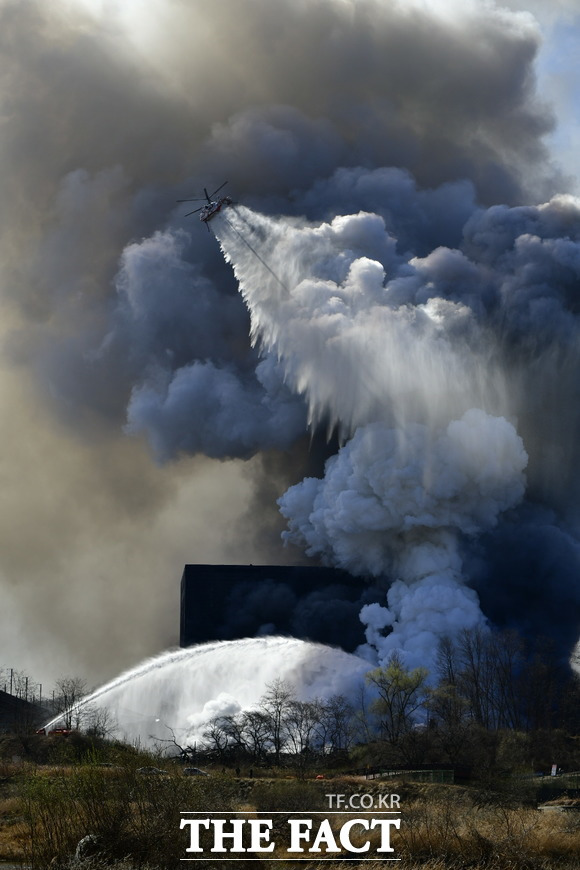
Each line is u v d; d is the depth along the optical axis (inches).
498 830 1958.7
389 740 4638.3
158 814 1759.4
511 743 4296.3
